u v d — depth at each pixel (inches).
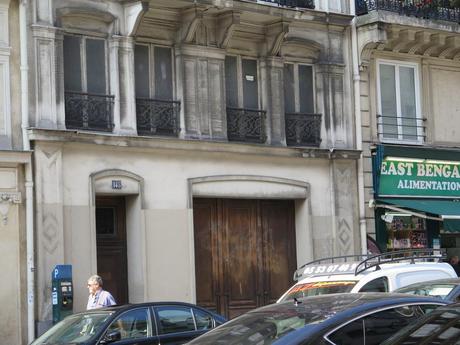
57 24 771.4
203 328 535.8
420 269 533.3
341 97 962.1
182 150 838.5
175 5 834.2
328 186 944.9
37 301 737.0
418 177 1007.0
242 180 880.9
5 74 744.3
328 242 937.5
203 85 863.7
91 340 487.5
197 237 860.6
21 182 742.5
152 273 811.4
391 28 968.3
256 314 336.2
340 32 969.5
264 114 911.0
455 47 1037.2
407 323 321.7
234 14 858.8
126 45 815.7
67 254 760.3
